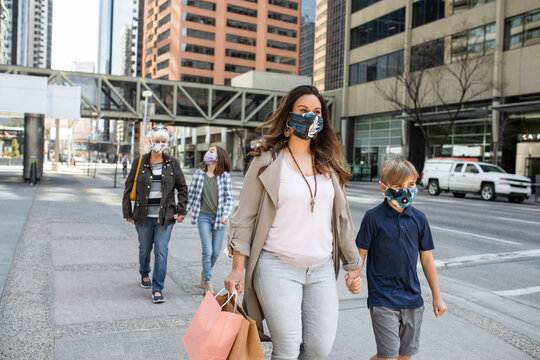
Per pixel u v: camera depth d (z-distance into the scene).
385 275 2.70
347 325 4.16
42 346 3.39
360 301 4.93
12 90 20.05
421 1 35.50
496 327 4.28
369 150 42.56
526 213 15.69
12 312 4.10
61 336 3.61
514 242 9.48
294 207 2.33
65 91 21.39
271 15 109.75
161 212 4.65
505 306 5.19
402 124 37.16
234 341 2.00
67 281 5.24
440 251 8.36
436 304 2.80
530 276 6.61
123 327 3.87
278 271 2.30
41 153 25.98
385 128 40.41
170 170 4.78
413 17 36.25
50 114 21.22
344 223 2.58
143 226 4.80
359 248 2.78
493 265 7.29
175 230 9.57
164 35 108.38
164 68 107.56
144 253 4.99
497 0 29.05
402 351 2.75
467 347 3.77
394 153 39.31
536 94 27.59
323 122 2.50
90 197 16.30
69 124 36.38
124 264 6.24
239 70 107.06
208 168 5.27
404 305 2.64
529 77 27.38
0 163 53.88
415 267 2.72
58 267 5.89
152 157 4.84
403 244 2.68
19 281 5.13
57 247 7.16
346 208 2.56
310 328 2.30
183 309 4.43
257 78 57.97
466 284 6.11
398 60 35.34
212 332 1.99
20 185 20.86
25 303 4.37
